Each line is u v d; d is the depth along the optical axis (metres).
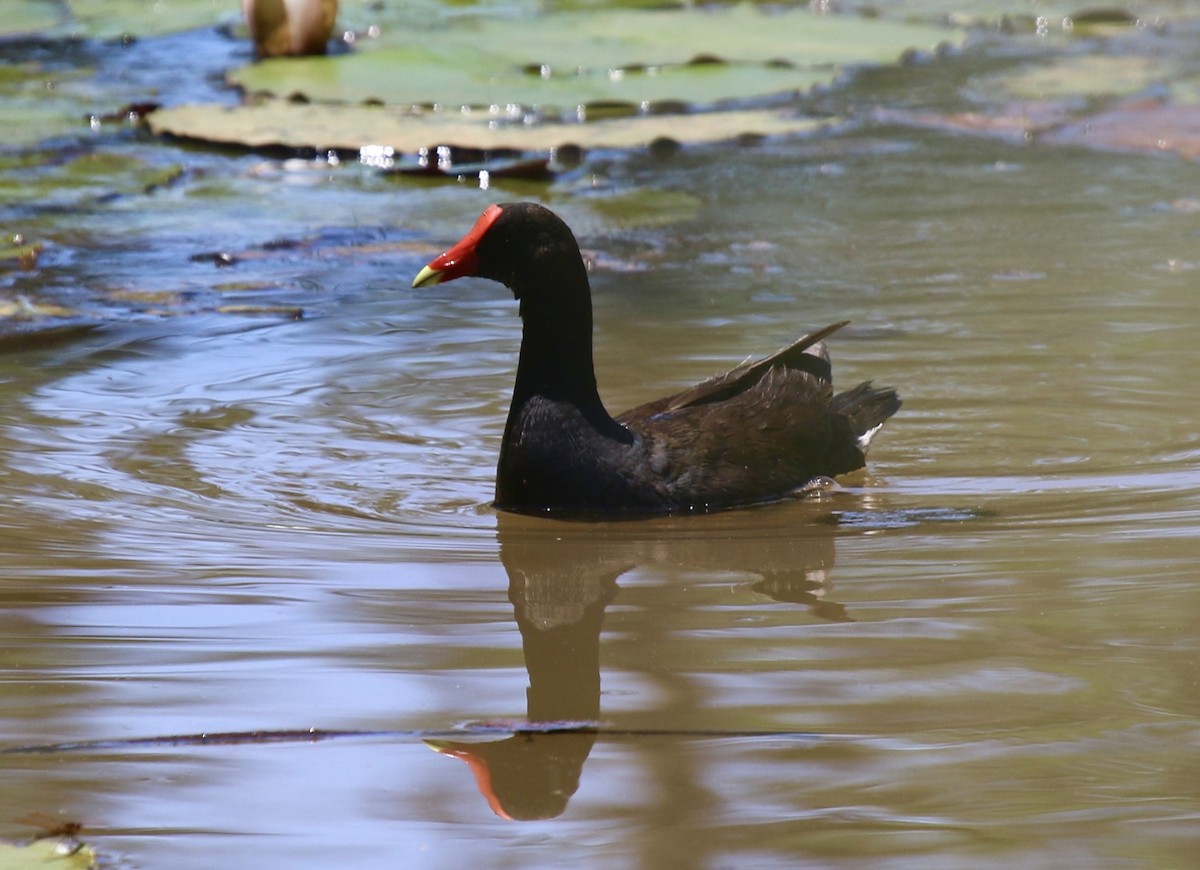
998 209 17.06
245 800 5.84
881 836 5.55
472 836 5.57
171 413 11.51
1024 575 8.18
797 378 10.66
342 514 9.55
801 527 9.23
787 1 28.67
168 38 25.77
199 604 7.89
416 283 9.62
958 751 6.15
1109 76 23.12
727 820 5.65
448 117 20.03
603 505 9.58
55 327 13.59
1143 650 7.09
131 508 9.52
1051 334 13.02
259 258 15.81
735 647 7.23
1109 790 5.84
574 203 17.64
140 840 5.55
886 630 7.43
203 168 19.42
